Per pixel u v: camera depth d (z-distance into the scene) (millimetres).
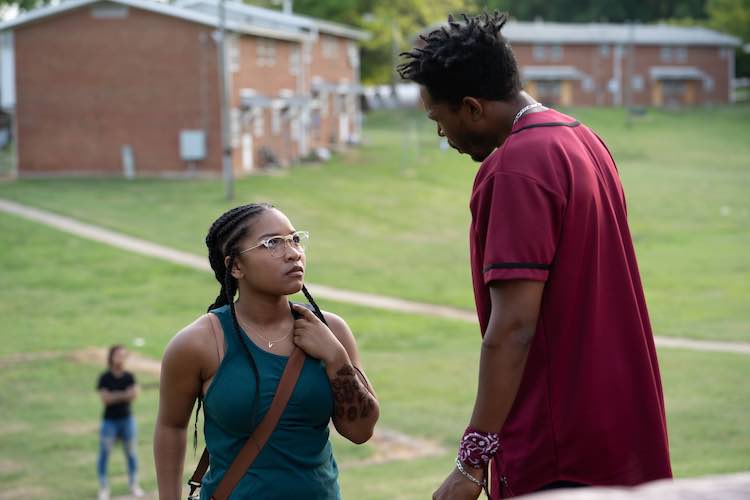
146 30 62031
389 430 20938
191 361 4273
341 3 95938
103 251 46125
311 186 63406
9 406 24859
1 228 49281
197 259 45406
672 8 156750
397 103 106562
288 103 69812
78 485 18203
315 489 4277
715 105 121875
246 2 97062
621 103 120188
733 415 20031
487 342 3750
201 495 4363
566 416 3791
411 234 53188
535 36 117375
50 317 36188
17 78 63375
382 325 34500
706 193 68312
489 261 3727
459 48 3941
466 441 3822
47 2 102562
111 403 17703
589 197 3773
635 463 3838
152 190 58844
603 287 3838
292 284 4309
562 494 1895
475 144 4133
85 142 63250
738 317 34188
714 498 1851
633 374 3852
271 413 4211
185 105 62094
